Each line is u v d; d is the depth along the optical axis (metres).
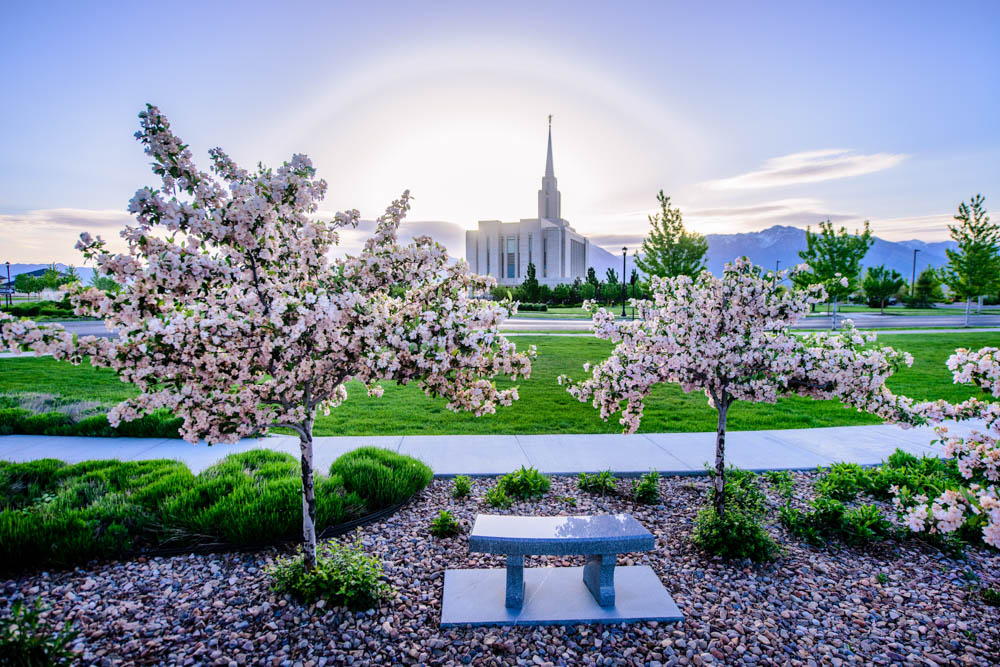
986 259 27.86
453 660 3.72
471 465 7.56
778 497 6.61
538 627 4.08
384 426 9.92
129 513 5.29
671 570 4.95
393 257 4.34
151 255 3.79
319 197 4.35
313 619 4.07
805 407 11.77
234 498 5.44
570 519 4.57
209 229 3.75
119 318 3.76
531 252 123.12
